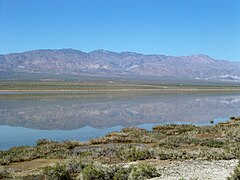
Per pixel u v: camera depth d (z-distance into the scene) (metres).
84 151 28.75
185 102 92.25
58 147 31.50
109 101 90.50
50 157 27.55
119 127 50.03
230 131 37.28
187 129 43.41
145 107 78.00
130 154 25.61
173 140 32.28
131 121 56.44
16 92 123.31
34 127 49.16
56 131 45.84
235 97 116.06
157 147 29.17
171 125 46.53
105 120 57.25
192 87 194.88
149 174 19.09
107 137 36.81
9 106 74.88
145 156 25.23
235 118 57.28
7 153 28.80
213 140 32.00
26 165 25.22
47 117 59.53
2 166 24.86
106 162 24.33
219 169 20.30
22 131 45.56
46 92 125.38
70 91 134.00
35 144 36.25
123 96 110.62
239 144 28.83
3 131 45.38
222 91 161.38
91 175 19.41
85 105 79.12
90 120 56.91
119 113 66.75
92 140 34.91
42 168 23.42
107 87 166.00
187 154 25.20
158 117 62.09
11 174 21.69
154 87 180.38
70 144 33.06
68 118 58.84
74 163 22.84
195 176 18.48
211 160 23.62
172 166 21.89
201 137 36.47
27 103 81.75
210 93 140.50
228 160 23.36
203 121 57.28
